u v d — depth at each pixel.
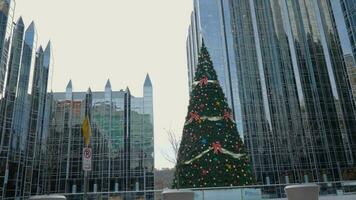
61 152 72.19
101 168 72.56
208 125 22.36
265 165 65.31
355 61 47.41
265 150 66.56
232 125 22.97
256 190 17.72
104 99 79.50
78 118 76.31
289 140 67.06
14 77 47.25
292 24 75.06
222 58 73.88
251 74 73.12
